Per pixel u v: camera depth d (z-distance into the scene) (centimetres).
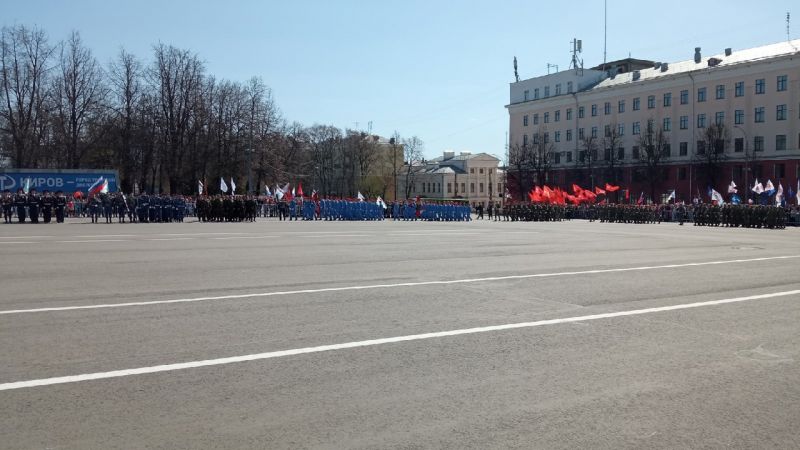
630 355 753
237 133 7244
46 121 6372
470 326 896
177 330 847
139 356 714
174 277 1363
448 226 4288
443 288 1250
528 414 552
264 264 1636
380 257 1859
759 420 547
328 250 2086
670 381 652
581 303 1099
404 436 499
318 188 11356
